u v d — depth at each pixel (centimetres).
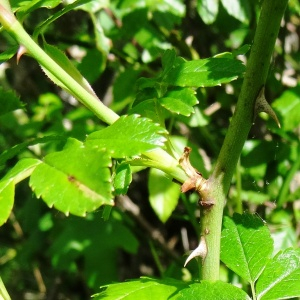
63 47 33
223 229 17
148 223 39
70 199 12
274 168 30
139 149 13
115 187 15
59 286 49
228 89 33
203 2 27
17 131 35
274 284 15
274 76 31
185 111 16
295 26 36
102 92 41
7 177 13
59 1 16
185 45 32
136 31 29
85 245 37
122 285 16
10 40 39
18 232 49
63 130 33
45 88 44
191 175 16
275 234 30
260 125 33
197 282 16
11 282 56
